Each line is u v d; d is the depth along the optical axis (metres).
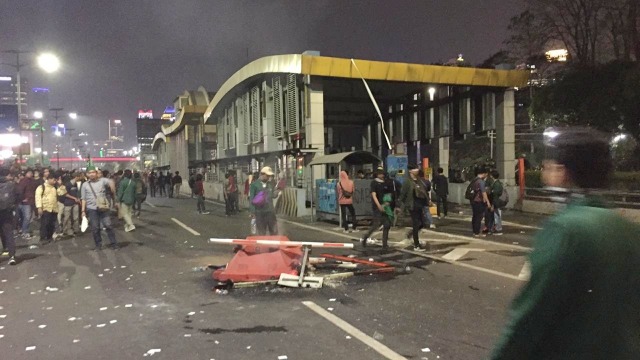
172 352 5.09
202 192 21.61
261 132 28.19
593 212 1.63
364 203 15.52
